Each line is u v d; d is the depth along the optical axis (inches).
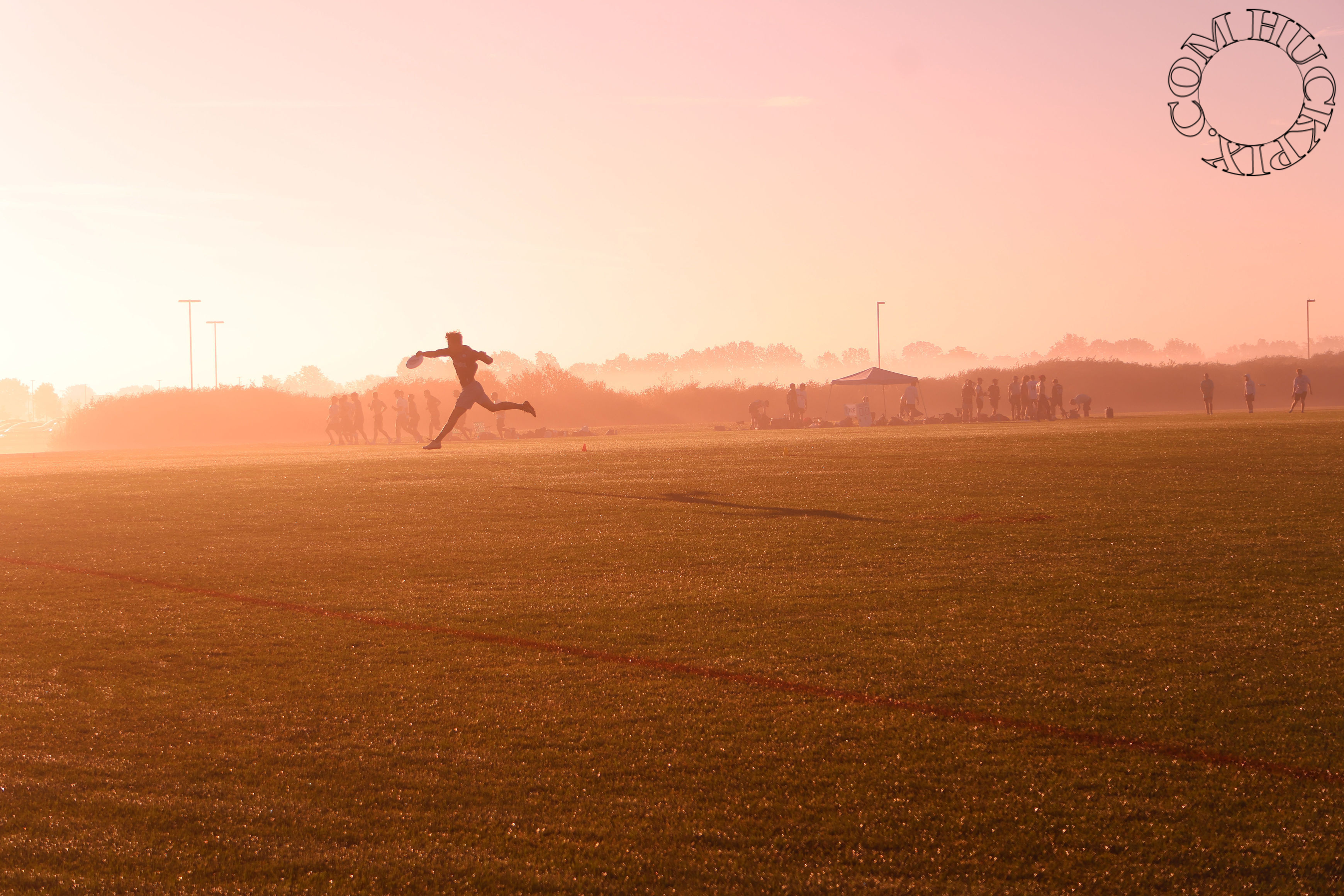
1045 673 187.6
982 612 237.0
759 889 112.5
